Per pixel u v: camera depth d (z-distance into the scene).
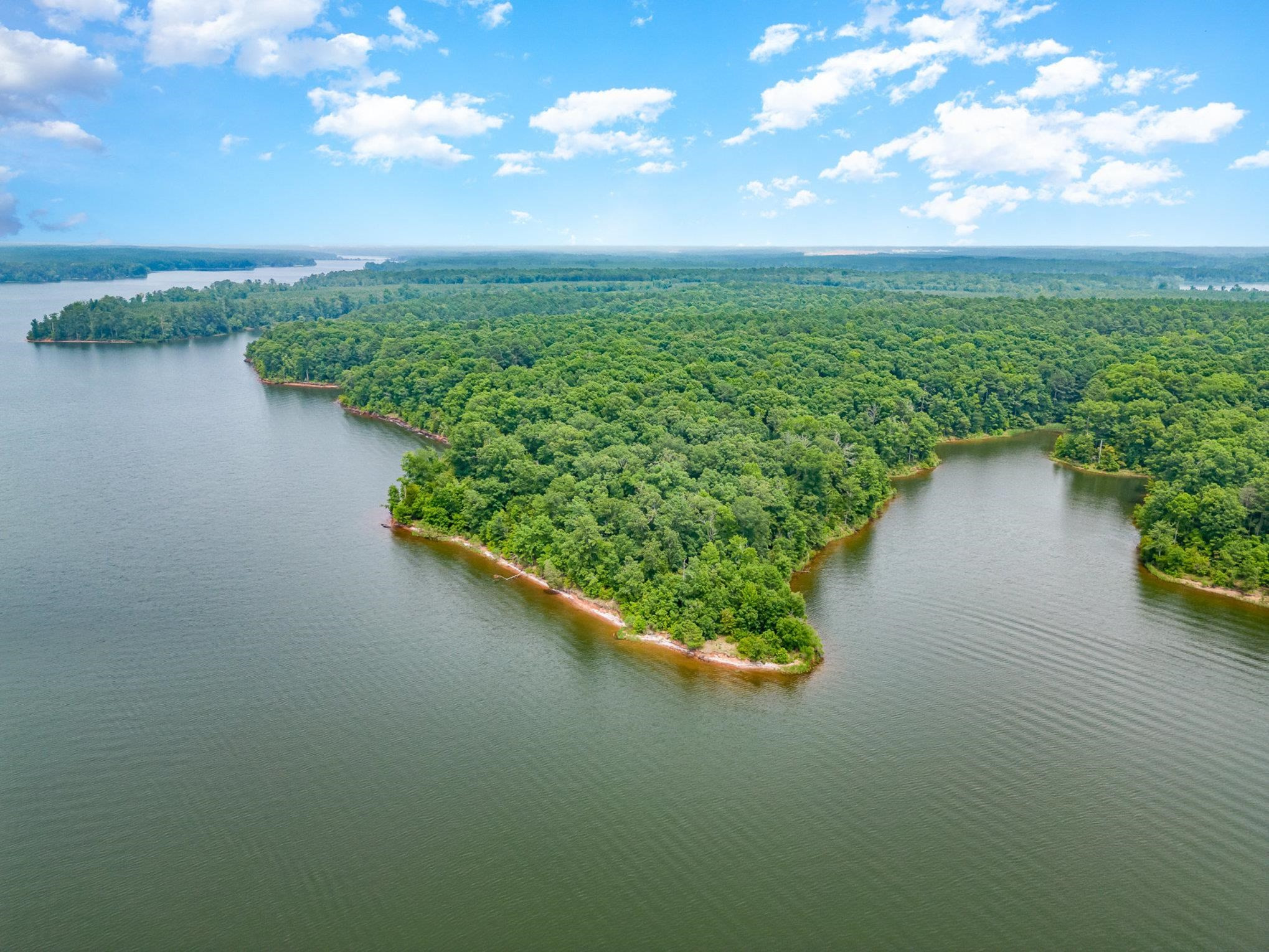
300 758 103.06
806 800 96.19
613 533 149.75
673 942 77.56
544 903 82.25
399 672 122.06
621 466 168.25
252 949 77.12
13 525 175.25
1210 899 82.75
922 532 178.50
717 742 106.50
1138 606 144.12
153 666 122.81
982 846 89.38
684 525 144.25
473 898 82.81
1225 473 168.38
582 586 145.25
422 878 85.31
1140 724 110.06
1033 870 86.25
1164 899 82.81
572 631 134.00
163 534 172.00
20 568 154.62
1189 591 150.25
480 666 123.88
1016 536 177.00
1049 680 120.44
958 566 160.12
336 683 119.12
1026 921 80.19
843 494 179.00
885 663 124.50
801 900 82.62
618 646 129.50
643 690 117.75
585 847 89.31
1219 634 134.38
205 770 100.69
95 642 129.25
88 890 83.62
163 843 89.62
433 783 98.88
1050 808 94.88
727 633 129.50
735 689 117.94
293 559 160.75
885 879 85.19
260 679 119.88
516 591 148.25
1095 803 95.62
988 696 116.19
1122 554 167.75
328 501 192.38
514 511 166.62
